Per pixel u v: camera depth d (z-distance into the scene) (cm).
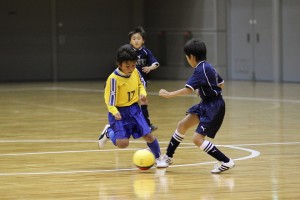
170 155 1516
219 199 1177
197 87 1417
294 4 4344
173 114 2736
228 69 4800
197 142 1430
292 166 1509
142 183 1337
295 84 4259
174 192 1244
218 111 1428
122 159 1641
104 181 1362
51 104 3272
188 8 4969
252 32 4603
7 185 1327
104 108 3042
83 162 1600
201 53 1434
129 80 1465
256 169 1476
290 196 1192
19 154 1739
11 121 2564
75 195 1228
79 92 4019
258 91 3812
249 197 1188
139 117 1486
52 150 1808
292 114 2669
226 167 1425
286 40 4412
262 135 2073
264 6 4503
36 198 1205
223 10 4769
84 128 2320
